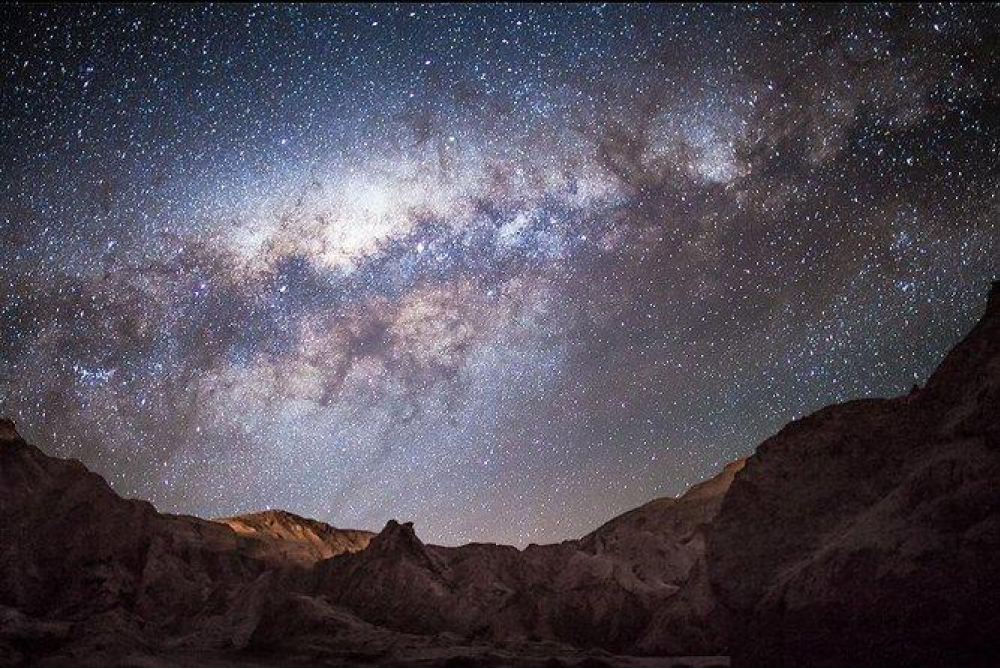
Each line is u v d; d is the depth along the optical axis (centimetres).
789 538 3950
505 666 3959
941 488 3559
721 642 4344
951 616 3253
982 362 3816
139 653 4044
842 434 4131
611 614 5025
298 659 4222
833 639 3484
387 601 5328
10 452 5381
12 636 3944
